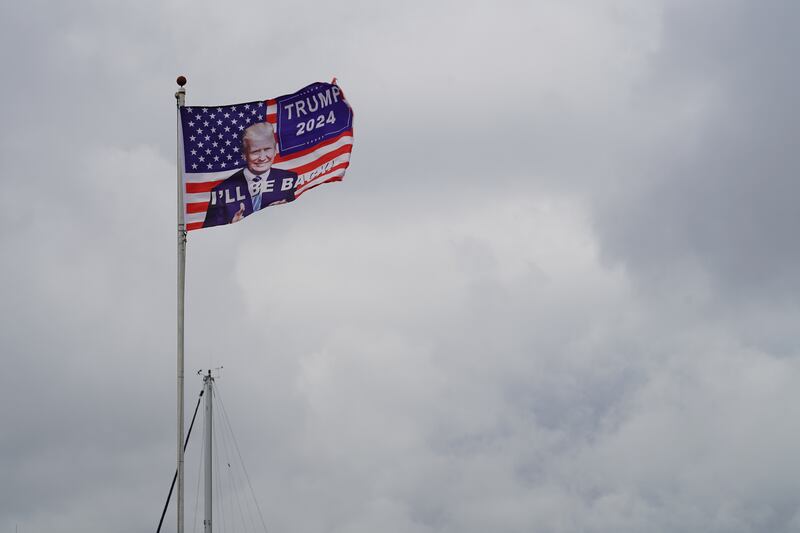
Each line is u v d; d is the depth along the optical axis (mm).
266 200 28250
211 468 52375
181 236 27391
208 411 52719
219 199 27875
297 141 28656
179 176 27719
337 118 29062
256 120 28453
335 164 28906
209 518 51438
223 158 28141
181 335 25844
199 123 28156
